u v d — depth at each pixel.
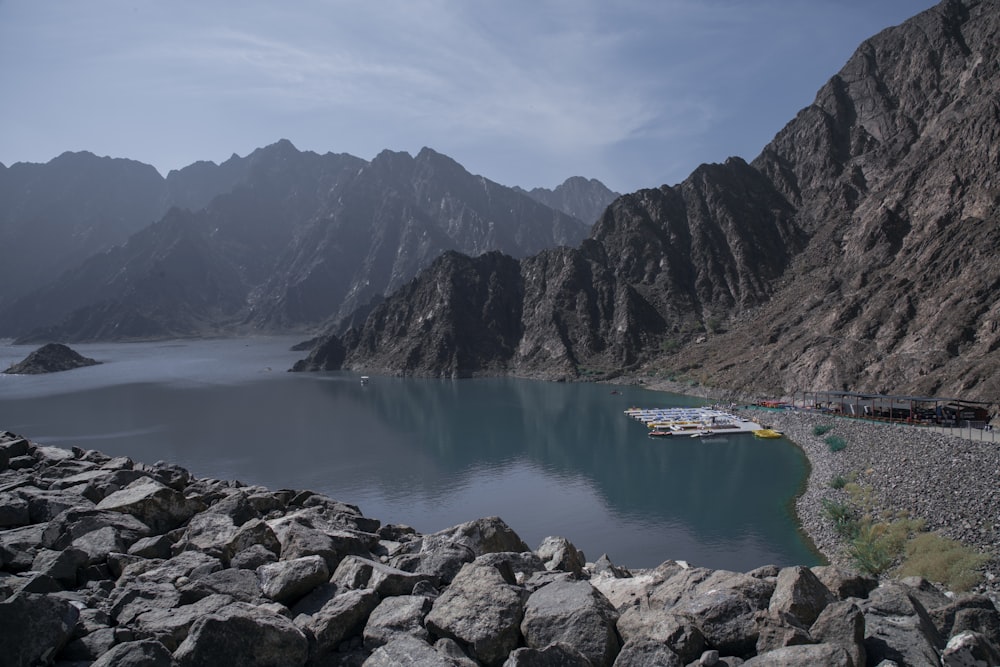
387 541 20.41
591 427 141.00
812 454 105.31
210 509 19.66
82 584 15.35
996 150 165.50
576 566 18.45
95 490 21.91
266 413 169.62
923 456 81.31
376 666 11.30
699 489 91.00
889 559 55.38
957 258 147.50
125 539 17.53
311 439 133.88
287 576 14.41
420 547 18.55
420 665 11.05
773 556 65.19
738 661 11.47
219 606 13.12
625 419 149.75
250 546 16.78
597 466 106.44
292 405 184.12
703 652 11.83
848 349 147.50
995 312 125.62
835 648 10.73
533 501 87.88
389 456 117.31
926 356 129.00
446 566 16.31
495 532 19.31
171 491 20.66
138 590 13.88
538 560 17.14
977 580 46.56
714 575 13.99
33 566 15.66
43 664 10.93
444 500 89.31
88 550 16.44
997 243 142.75
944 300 139.00
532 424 147.25
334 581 15.00
